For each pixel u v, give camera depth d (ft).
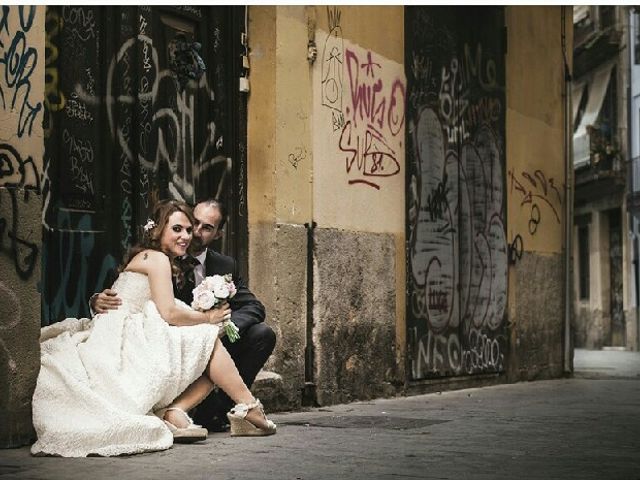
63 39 22.44
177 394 19.33
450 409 27.43
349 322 29.66
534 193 41.83
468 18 37.29
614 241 107.96
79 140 22.74
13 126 18.89
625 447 19.61
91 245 22.90
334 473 16.01
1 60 18.71
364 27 31.01
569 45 45.11
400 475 15.89
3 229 18.49
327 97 29.19
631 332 100.68
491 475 15.99
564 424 23.68
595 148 107.04
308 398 28.02
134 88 24.18
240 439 20.01
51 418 18.13
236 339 20.71
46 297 21.68
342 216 29.60
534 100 42.09
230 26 27.22
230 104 27.22
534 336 41.45
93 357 18.94
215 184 26.66
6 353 18.38
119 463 16.81
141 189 24.08
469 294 36.65
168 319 19.77
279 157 27.30
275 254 26.96
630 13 103.35
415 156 33.53
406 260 32.73
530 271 41.24
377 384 30.99
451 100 35.91
